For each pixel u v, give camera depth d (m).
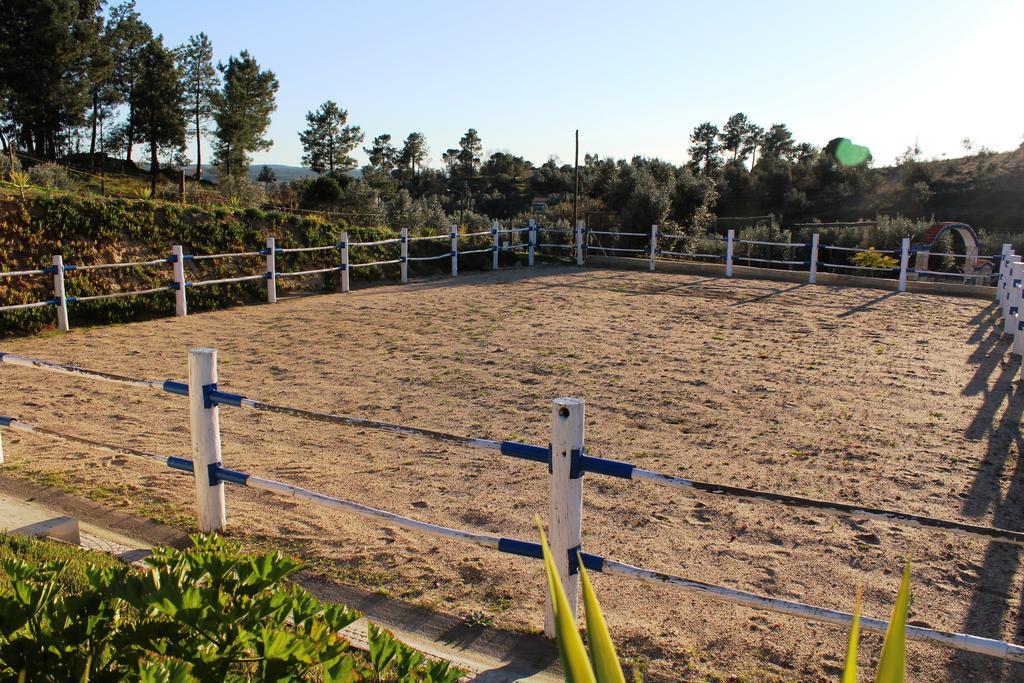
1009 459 6.14
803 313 13.13
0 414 6.98
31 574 2.15
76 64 46.62
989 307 13.95
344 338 10.86
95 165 53.59
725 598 2.93
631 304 13.90
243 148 57.19
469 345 10.43
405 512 4.98
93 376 4.79
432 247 18.89
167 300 12.59
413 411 7.43
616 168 35.75
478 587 3.98
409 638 3.46
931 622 3.72
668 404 7.70
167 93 53.00
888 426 7.02
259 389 8.16
